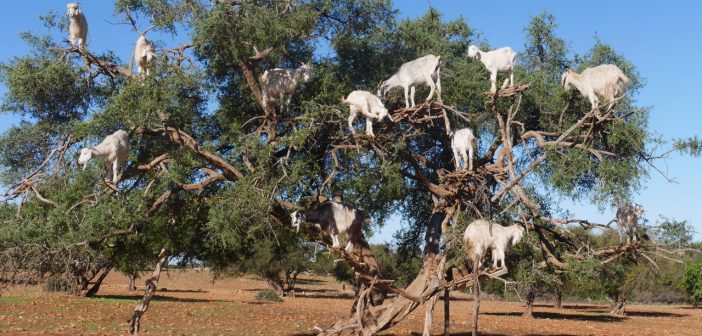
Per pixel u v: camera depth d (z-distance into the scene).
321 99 15.27
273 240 23.19
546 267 18.00
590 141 16.25
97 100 17.36
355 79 17.95
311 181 16.02
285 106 15.59
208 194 17.19
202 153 15.52
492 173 16.34
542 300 68.12
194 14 15.38
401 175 16.81
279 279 61.84
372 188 16.69
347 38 17.31
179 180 15.30
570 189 15.65
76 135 15.59
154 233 17.91
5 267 14.63
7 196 15.49
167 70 14.93
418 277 17.66
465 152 15.82
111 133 15.43
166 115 15.22
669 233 16.28
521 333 26.81
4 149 17.53
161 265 18.59
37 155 17.80
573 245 18.34
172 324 24.80
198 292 57.34
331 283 91.75
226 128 17.48
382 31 18.31
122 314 27.84
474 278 15.22
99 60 16.62
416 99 17.52
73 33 16.17
